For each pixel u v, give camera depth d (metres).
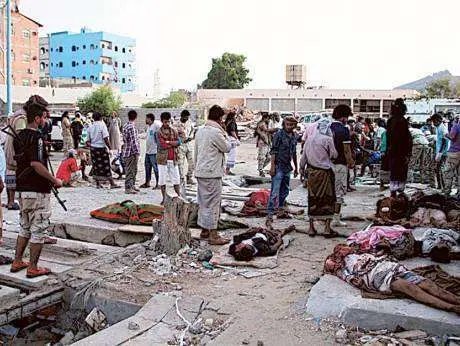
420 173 14.97
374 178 16.19
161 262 7.11
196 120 46.31
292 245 8.20
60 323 6.41
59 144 25.88
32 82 69.06
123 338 5.01
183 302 5.79
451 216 8.57
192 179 15.13
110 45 96.38
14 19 65.25
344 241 8.42
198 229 8.89
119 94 52.53
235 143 16.83
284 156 9.30
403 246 6.71
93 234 9.00
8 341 6.12
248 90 68.69
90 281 6.47
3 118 13.86
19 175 6.37
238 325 5.20
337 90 66.06
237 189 13.49
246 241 7.54
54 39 97.94
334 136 8.89
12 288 6.25
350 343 4.78
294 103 67.38
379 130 17.20
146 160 14.35
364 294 5.48
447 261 6.64
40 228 6.45
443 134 13.73
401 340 4.75
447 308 5.00
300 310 5.55
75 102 48.47
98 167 14.17
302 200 12.27
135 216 9.19
